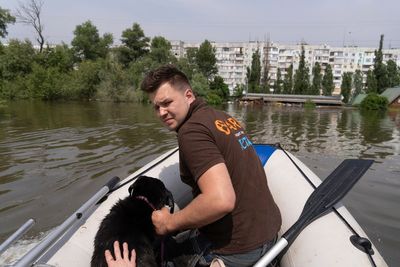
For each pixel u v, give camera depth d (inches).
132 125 480.7
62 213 161.2
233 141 61.2
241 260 64.3
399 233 146.3
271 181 113.3
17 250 125.7
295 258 72.6
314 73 2170.3
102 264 58.4
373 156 310.7
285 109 1128.8
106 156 275.4
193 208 56.6
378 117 830.5
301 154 319.9
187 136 57.8
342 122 671.8
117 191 101.7
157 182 70.6
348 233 75.6
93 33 1646.2
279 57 2967.5
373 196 189.6
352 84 2124.8
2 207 167.0
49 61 1202.0
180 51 3196.4
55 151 291.4
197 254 69.2
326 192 92.6
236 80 2989.7
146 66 1305.4
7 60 1101.7
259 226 63.4
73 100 1074.1
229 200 53.7
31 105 819.4
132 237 61.8
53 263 69.2
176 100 62.8
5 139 347.9
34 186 197.6
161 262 71.2
